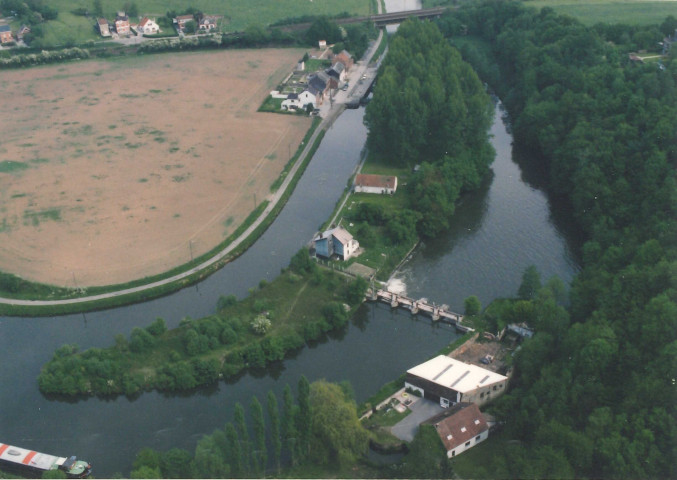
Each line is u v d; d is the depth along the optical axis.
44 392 156.50
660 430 121.62
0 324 180.50
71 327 178.75
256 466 126.50
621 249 177.25
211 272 199.62
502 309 171.75
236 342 166.25
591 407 131.12
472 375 148.38
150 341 162.75
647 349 137.75
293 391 157.25
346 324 179.25
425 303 183.25
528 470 117.62
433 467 122.56
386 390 151.88
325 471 128.75
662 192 189.62
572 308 164.88
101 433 146.62
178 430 147.00
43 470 134.38
